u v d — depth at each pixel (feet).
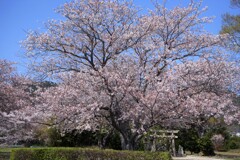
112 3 39.42
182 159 59.57
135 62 39.40
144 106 31.73
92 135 65.46
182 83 33.45
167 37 41.93
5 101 47.52
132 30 39.70
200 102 32.78
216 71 37.29
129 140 36.24
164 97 31.01
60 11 39.47
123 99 34.30
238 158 60.44
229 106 38.65
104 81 32.73
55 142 65.31
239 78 43.19
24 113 40.40
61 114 34.19
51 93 36.63
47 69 41.01
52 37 39.83
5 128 48.19
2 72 51.26
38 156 38.93
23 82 50.39
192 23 42.80
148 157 32.96
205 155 74.13
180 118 33.55
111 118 34.42
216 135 94.53
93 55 40.19
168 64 36.11
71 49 40.60
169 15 42.45
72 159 37.83
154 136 58.29
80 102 33.91
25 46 40.60
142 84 35.24
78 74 34.78
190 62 35.17
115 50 39.19
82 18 38.24
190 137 78.18
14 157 39.63
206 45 41.45
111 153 35.35
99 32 39.14
